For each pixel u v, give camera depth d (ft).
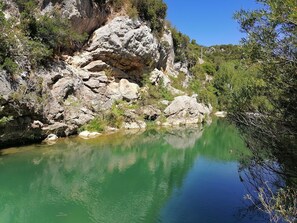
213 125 107.55
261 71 23.39
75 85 80.28
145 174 49.37
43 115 63.62
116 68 100.32
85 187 42.60
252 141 28.86
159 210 34.86
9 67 56.08
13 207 35.29
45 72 71.05
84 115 78.64
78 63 88.12
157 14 121.29
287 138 24.13
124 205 36.47
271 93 25.54
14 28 66.74
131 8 102.58
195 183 44.57
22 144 62.13
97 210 34.99
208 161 58.59
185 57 158.51
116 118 88.33
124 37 95.91
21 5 73.97
